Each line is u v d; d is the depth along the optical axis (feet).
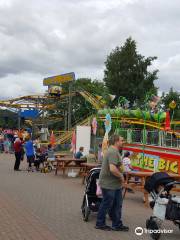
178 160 59.67
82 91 182.19
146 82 187.32
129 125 102.47
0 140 138.92
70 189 50.65
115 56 191.31
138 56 192.13
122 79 185.26
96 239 25.99
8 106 207.21
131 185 42.98
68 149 142.72
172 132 74.18
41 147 80.64
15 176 64.75
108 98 150.00
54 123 239.71
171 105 83.41
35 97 205.36
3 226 28.68
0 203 38.24
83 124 151.84
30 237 25.75
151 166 66.28
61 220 31.73
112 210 29.22
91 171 33.22
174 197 27.40
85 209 31.68
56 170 68.74
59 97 197.98
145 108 86.58
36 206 37.50
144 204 40.91
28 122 224.94
